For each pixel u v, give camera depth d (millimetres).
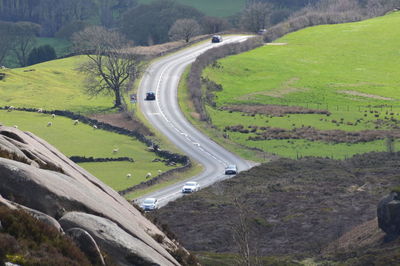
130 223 41250
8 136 45250
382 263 109188
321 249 131375
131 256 35562
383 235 128000
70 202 36750
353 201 172000
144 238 39875
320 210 161750
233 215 160250
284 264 116562
